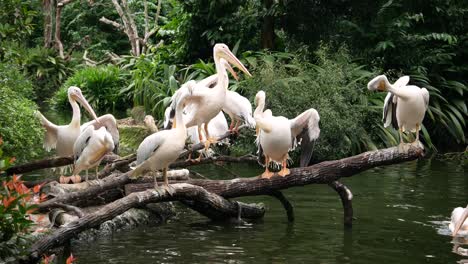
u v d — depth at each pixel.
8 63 12.10
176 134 7.89
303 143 8.45
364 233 8.38
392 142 15.01
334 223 8.91
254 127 9.24
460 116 16.53
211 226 8.84
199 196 8.45
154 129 11.18
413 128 8.62
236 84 14.94
